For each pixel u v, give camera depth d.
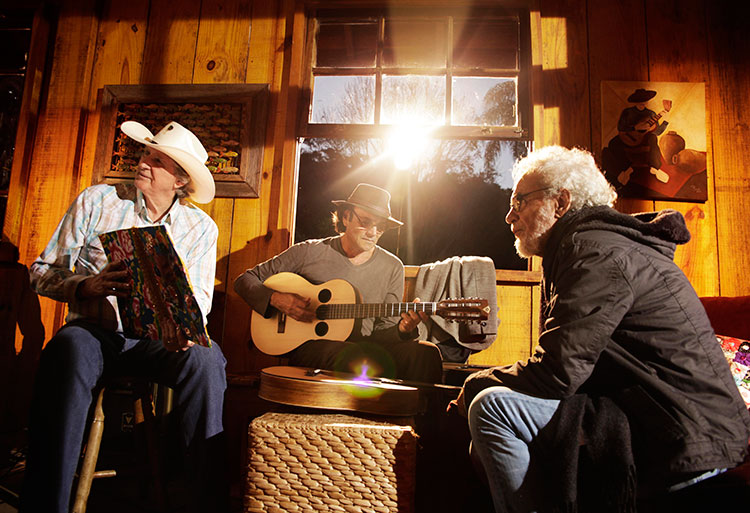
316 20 3.14
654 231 1.42
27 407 2.73
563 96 2.86
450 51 3.04
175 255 1.55
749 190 2.74
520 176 1.71
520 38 3.00
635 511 1.22
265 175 2.91
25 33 3.25
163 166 2.04
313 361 2.16
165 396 2.13
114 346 1.81
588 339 1.29
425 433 1.98
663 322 1.33
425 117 3.15
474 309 2.14
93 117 3.04
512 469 1.37
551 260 1.55
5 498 1.84
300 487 1.55
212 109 3.00
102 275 1.71
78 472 2.07
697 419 1.24
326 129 2.97
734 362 1.94
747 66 2.84
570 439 1.29
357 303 2.28
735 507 1.29
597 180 1.60
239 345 2.77
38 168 2.96
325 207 6.93
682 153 2.77
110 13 3.16
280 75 3.02
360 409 1.70
